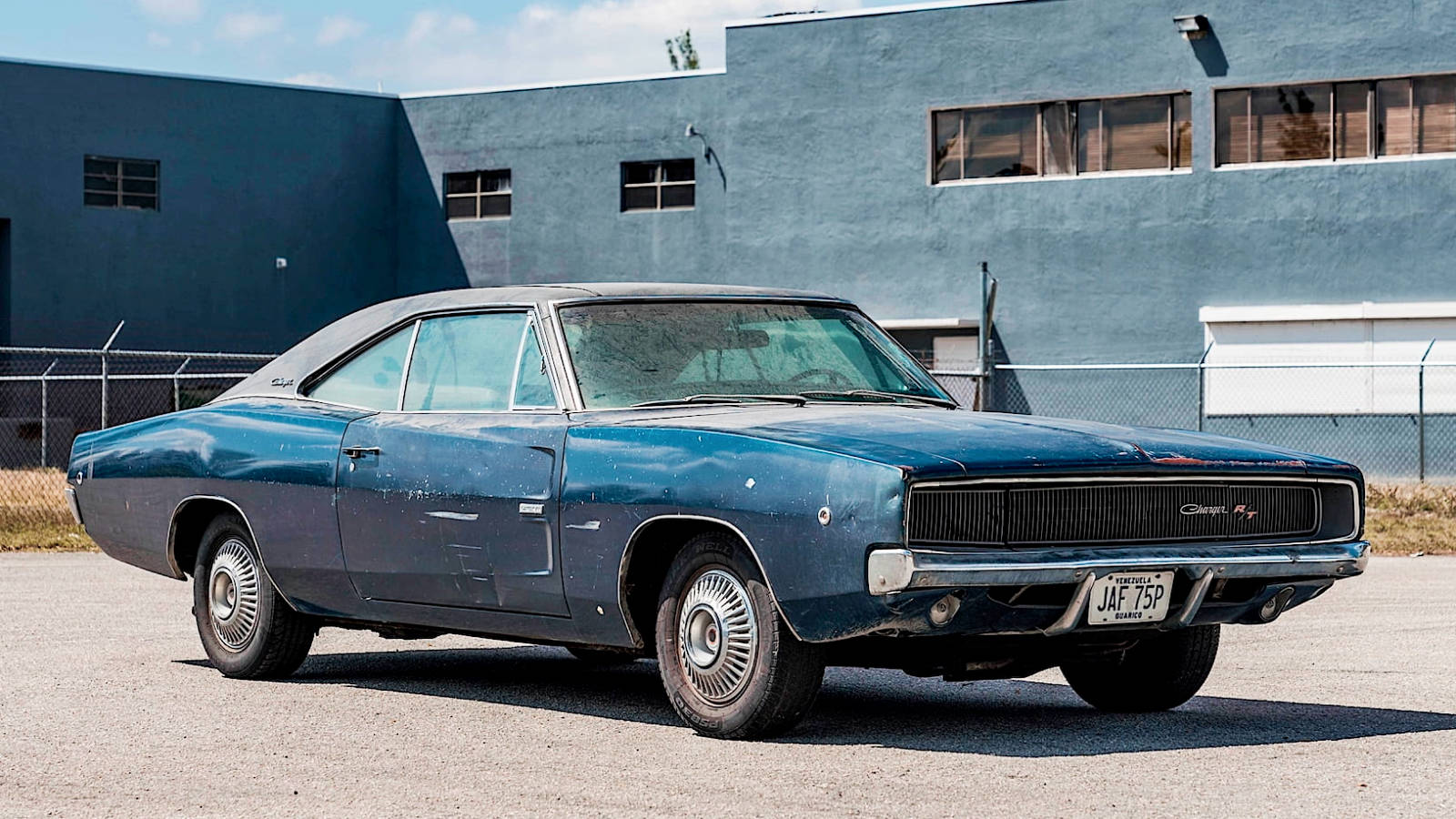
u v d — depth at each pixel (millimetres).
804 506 5820
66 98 34188
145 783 5641
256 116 36000
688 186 34750
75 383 34188
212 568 8180
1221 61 29188
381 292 37312
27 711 7117
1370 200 28406
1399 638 9711
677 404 6746
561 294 7152
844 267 31891
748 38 32656
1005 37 30609
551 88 35750
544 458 6637
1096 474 5926
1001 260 30719
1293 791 5395
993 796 5320
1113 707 7184
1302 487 6438
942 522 5715
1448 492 22891
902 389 7219
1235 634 9898
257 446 7816
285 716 7000
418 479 7059
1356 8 28391
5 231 33875
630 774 5727
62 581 12891
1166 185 29609
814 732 6527
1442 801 5242
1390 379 28250
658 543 6477
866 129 31719
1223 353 29297
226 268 35719
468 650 9406
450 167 36812
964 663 6266
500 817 5102
